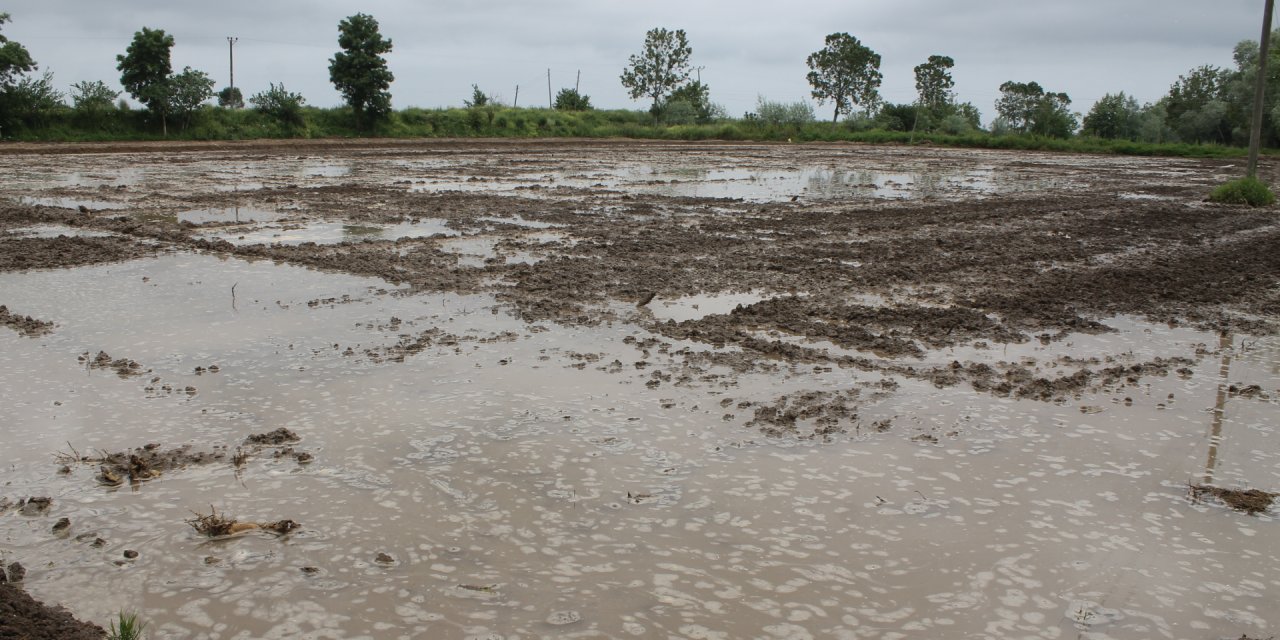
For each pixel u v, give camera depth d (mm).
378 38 57531
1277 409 6426
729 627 3699
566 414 6043
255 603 3832
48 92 45594
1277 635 3740
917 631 3715
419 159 36719
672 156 43750
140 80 49438
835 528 4559
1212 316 9516
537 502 4766
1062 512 4781
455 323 8430
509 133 64562
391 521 4535
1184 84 79938
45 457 5242
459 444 5496
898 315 9109
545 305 9258
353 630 3648
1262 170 41312
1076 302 10047
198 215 16438
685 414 6102
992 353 7809
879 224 16922
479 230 15016
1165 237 15719
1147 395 6699
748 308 9219
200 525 4422
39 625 3561
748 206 19891
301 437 5570
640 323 8602
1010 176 33281
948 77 100688
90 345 7477
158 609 3781
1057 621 3814
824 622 3756
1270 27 22141
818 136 75875
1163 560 4312
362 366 7023
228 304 9031
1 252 11742
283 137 53250
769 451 5504
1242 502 4883
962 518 4688
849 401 6418
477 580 4016
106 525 4469
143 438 5535
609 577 4059
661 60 79188
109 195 19953
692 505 4770
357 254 12188
